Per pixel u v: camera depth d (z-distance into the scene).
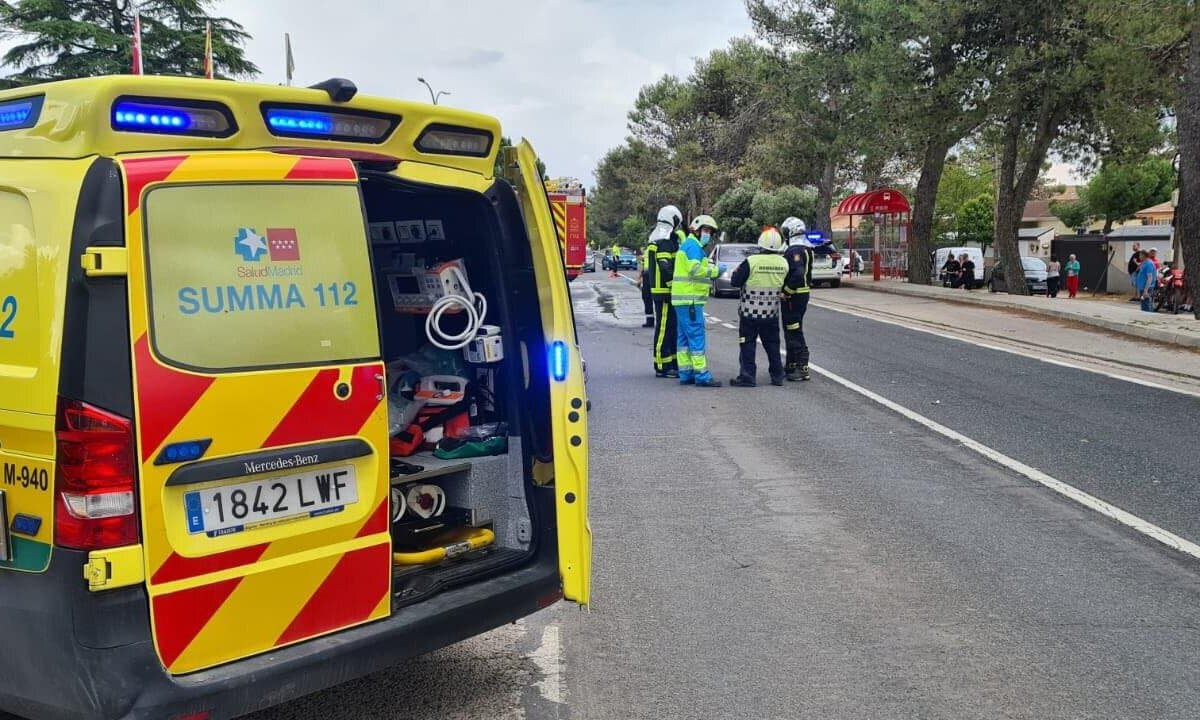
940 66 25.50
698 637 4.78
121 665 2.86
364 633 3.42
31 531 2.92
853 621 4.95
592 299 27.34
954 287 34.69
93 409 2.81
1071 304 21.69
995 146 29.48
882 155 32.28
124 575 2.85
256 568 3.15
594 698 4.15
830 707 4.05
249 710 3.11
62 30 28.66
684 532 6.42
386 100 3.67
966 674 4.34
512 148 4.14
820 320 20.61
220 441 3.04
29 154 3.06
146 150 3.02
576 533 4.13
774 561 5.85
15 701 3.05
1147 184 49.50
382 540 3.48
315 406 3.27
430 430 4.30
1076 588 5.36
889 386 12.04
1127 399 10.95
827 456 8.48
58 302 2.84
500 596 3.87
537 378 4.20
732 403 11.03
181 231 3.00
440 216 4.44
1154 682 4.25
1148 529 6.38
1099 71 22.42
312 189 3.33
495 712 4.02
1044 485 7.45
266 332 3.17
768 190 54.06
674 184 74.50
